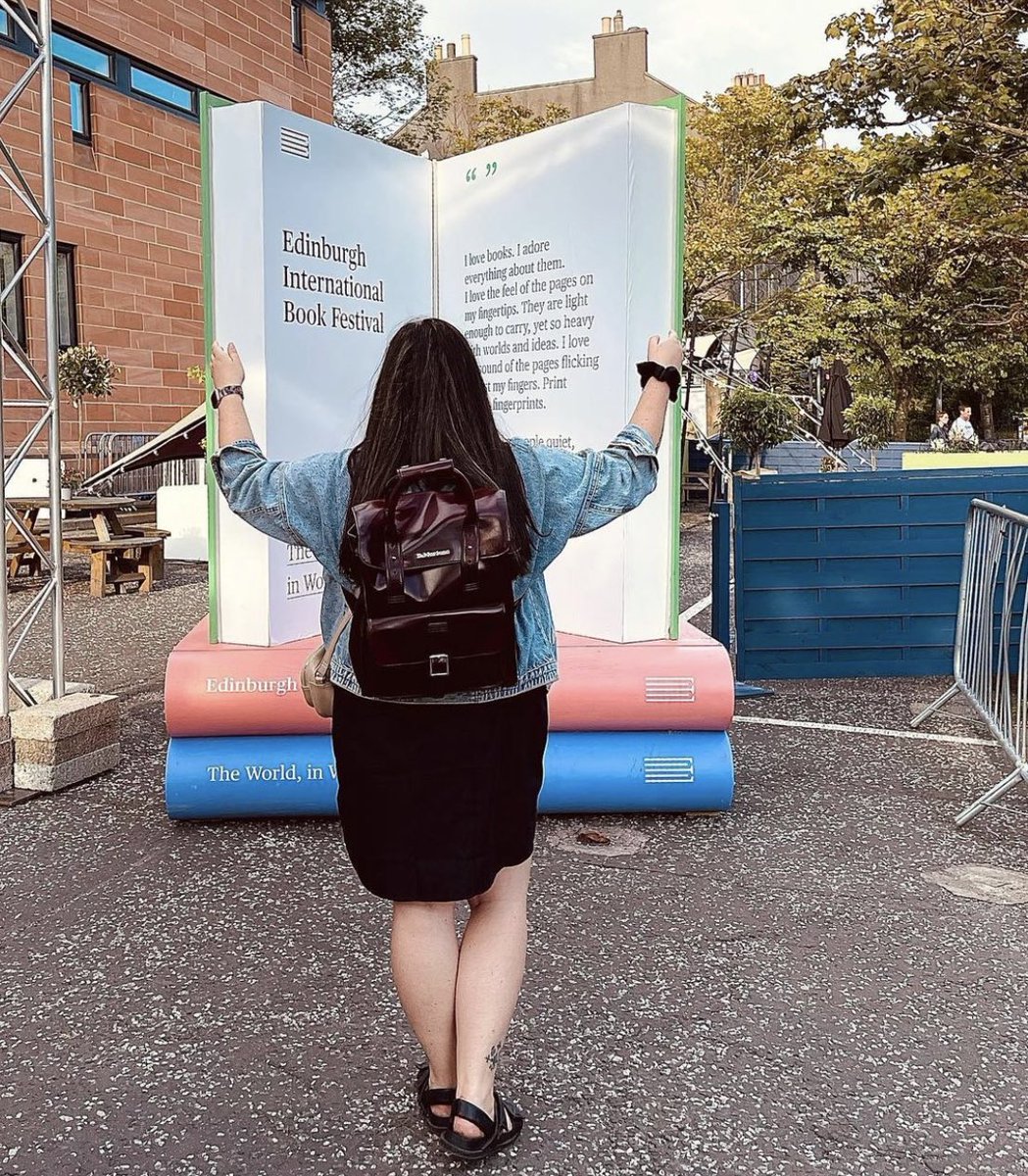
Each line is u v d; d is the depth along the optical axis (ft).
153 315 65.00
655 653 15.52
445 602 7.09
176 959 11.49
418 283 18.28
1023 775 15.11
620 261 15.65
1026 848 14.57
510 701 7.80
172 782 14.93
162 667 26.66
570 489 7.79
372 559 7.14
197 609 36.09
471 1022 8.04
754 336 85.81
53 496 17.51
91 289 60.44
